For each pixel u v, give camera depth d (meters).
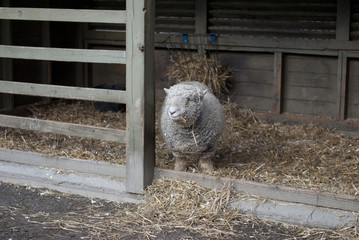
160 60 8.41
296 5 7.26
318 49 7.21
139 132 4.84
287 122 7.55
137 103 4.81
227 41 7.74
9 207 4.88
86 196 5.19
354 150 6.45
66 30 8.80
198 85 5.43
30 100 8.23
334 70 7.33
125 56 4.80
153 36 4.86
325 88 7.43
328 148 6.50
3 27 7.45
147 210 4.72
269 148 6.49
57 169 5.47
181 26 8.10
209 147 5.13
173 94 4.57
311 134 7.08
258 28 7.61
